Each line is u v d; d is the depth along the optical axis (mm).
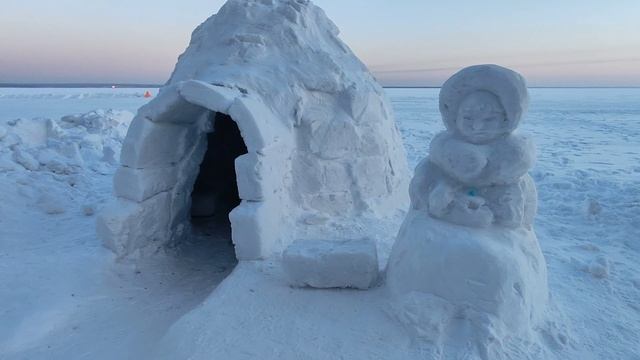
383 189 5156
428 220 3211
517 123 3010
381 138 5215
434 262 2939
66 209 5914
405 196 5715
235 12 5355
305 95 4801
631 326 3264
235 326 3008
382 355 2688
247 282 3561
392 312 2992
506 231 3152
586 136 16406
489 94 3016
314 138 4707
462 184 3219
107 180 7348
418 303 2883
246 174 3887
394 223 4871
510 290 2850
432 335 2771
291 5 5523
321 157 4750
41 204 5801
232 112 3902
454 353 2676
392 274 3234
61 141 8180
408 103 42125
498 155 3049
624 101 43750
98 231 4316
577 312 3428
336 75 5000
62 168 6984
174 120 4453
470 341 2729
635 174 9188
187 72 5023
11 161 6551
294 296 3352
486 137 3076
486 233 3102
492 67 2982
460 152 3053
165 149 4543
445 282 2895
